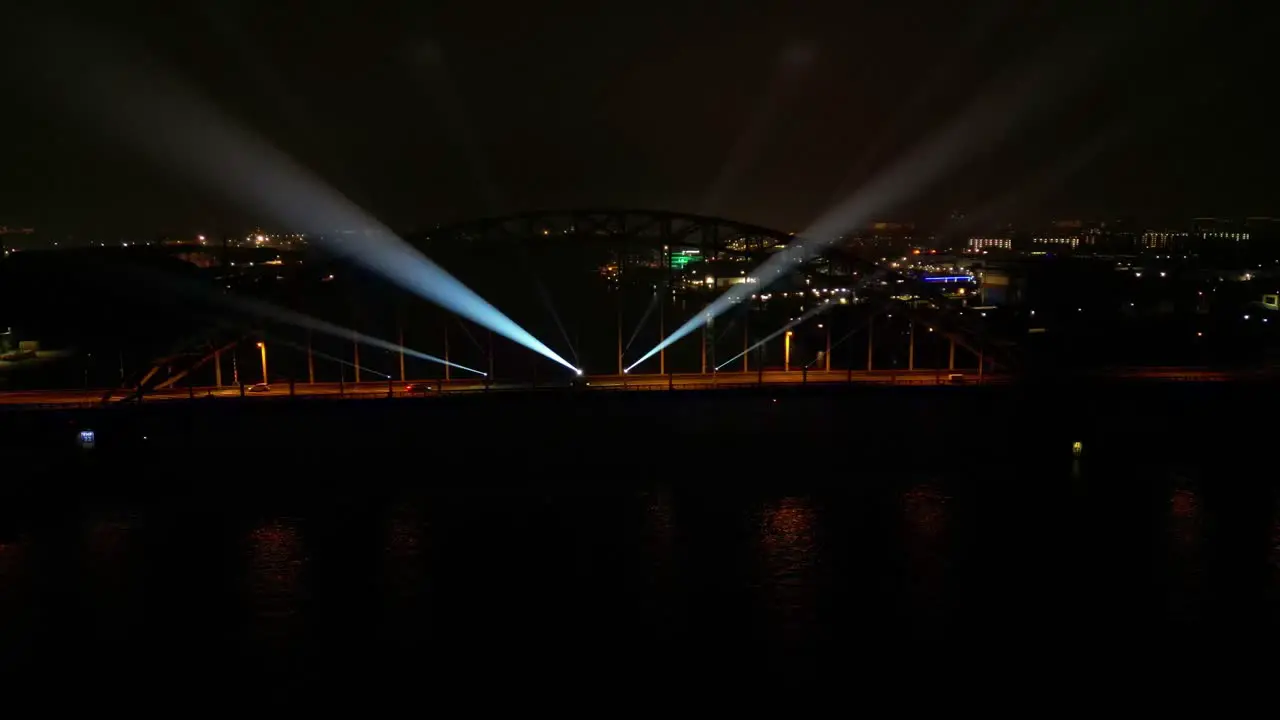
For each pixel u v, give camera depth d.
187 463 70.69
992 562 52.38
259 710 37.50
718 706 37.72
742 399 78.75
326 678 39.88
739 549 54.34
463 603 47.00
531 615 45.62
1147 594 48.25
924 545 55.06
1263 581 49.81
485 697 38.41
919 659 41.47
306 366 116.19
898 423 81.62
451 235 94.25
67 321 108.75
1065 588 48.53
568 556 53.09
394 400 73.06
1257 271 149.00
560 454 74.56
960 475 69.88
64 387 92.12
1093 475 70.00
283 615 45.72
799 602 47.09
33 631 44.12
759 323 138.88
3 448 67.75
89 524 58.38
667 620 45.22
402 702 38.06
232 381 104.31
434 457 73.81
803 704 37.84
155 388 82.69
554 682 39.47
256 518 59.72
